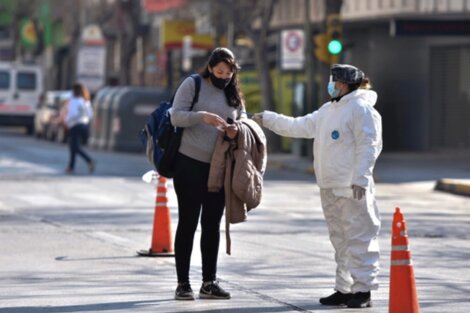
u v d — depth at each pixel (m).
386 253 32.66
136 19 120.94
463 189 56.81
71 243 33.94
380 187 60.44
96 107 99.62
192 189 23.73
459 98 89.12
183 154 23.70
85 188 55.59
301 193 54.81
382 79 91.56
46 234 36.12
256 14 87.88
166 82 115.69
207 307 23.19
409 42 91.12
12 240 34.50
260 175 23.78
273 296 24.69
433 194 56.72
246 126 23.72
